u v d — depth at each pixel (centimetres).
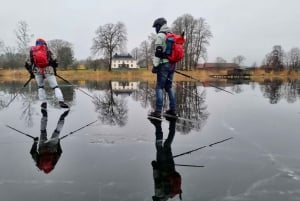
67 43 6328
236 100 917
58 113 641
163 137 416
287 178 255
